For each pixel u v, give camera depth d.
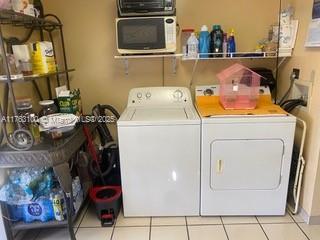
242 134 1.92
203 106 2.24
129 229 2.02
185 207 2.12
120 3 2.06
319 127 1.83
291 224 2.02
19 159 1.60
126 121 1.93
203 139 1.94
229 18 2.43
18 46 1.72
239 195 2.06
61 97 2.14
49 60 1.92
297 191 2.06
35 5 2.15
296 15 2.13
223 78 2.24
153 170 2.02
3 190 1.71
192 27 2.45
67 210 1.77
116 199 2.07
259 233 1.93
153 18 2.09
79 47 2.52
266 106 2.16
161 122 1.92
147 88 2.40
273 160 1.98
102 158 2.41
